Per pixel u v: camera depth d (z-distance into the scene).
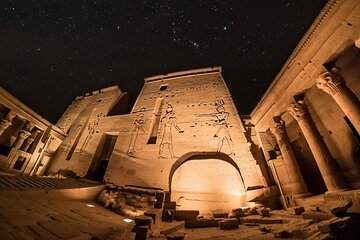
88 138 16.28
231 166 11.35
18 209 5.11
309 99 9.42
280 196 10.35
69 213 6.35
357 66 7.04
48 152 15.88
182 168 11.83
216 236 6.07
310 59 8.02
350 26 6.32
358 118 6.48
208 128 13.30
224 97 14.96
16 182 7.95
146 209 8.95
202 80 17.06
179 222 8.31
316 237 4.09
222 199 10.47
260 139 12.73
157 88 17.91
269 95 11.12
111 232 4.51
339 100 7.13
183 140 13.04
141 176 12.09
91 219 6.21
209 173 11.36
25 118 13.37
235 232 6.45
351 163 7.58
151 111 15.80
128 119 16.03
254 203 9.99
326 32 7.04
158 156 12.70
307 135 8.99
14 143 12.71
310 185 10.47
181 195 10.88
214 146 12.33
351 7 6.04
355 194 5.96
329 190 7.71
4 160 12.01
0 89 11.43
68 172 14.41
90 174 14.30
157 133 14.32
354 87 7.16
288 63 9.05
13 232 3.52
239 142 12.21
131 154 13.47
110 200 9.83
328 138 8.61
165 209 9.45
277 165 11.23
